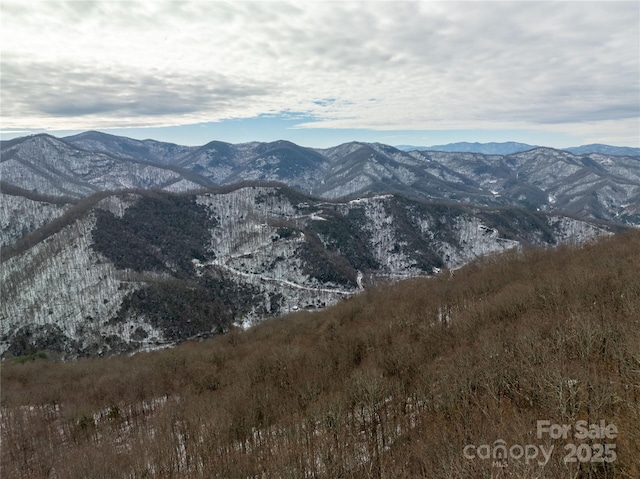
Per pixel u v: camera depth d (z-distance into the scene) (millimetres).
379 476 50875
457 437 48594
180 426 73250
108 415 87438
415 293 142625
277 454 58312
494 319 87625
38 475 69000
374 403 63531
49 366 138750
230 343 138500
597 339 57562
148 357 139125
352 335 100500
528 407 50438
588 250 141250
